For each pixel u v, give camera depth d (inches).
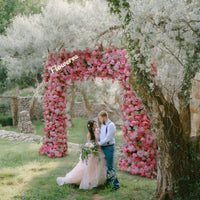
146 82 143.2
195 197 147.3
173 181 151.1
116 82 416.8
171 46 137.5
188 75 135.9
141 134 221.5
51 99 295.6
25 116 584.4
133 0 128.2
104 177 183.0
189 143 153.3
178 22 126.2
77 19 377.1
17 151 316.2
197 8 129.0
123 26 136.2
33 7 955.3
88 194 171.6
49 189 177.6
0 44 493.0
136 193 170.9
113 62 222.8
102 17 214.8
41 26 435.5
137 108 219.1
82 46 269.6
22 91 875.4
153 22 131.4
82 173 182.5
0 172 221.1
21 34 505.0
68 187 180.2
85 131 594.9
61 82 290.2
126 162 234.8
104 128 186.1
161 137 149.3
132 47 138.6
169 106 146.6
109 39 226.1
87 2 356.2
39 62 530.0
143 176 218.4
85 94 557.0
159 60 148.9
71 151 335.3
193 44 131.3
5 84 722.2
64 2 420.8
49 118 303.0
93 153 179.2
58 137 298.5
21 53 497.4
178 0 122.7
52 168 239.9
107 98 514.0
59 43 380.8
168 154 149.6
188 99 146.5
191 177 152.9
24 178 205.2
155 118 148.5
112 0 133.9
